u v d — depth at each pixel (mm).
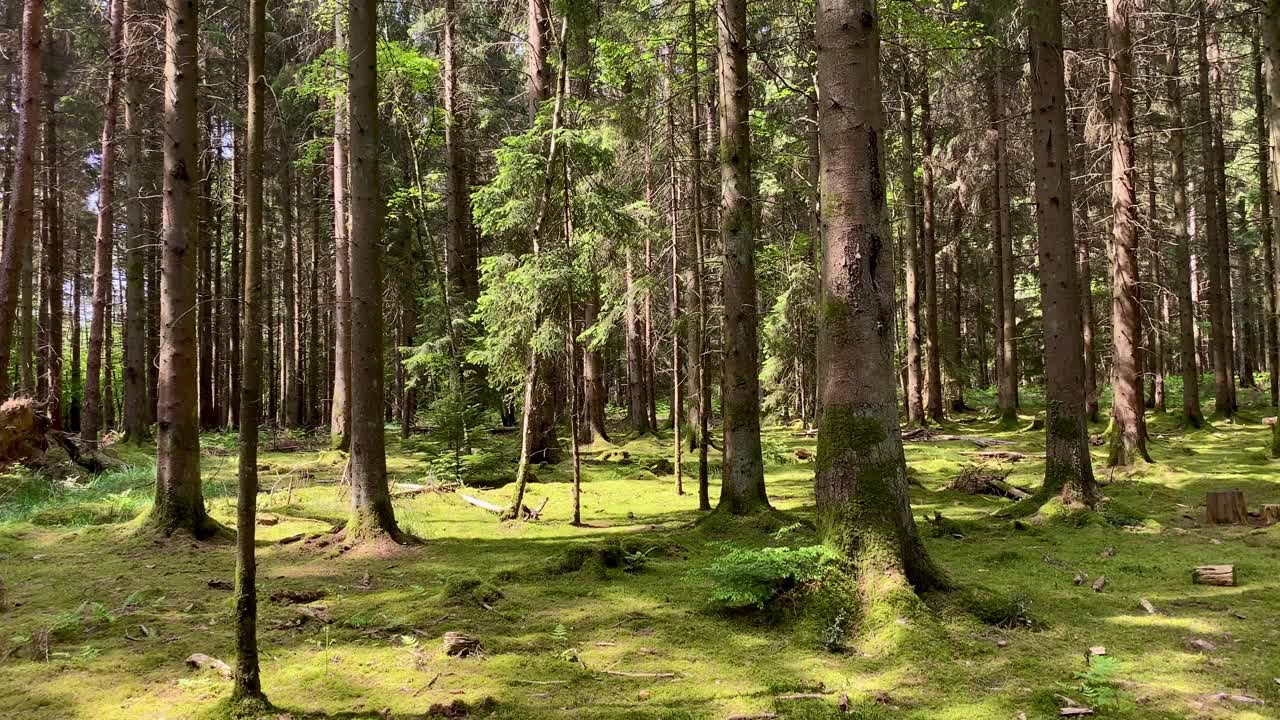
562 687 3805
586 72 14539
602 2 13750
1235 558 6504
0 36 19422
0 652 4344
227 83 19609
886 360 5043
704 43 10578
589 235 9570
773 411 24125
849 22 5078
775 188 18125
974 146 20844
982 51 15992
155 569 6602
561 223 9586
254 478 3510
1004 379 21156
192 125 8148
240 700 3459
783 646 4414
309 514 9562
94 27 19297
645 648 4402
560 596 5566
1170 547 7055
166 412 7965
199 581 6164
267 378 34188
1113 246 12641
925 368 26562
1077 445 8750
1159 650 4227
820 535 5090
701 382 10742
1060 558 6676
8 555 7113
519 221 9766
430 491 11633
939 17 14086
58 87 20906
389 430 26031
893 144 21141
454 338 14586
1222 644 4305
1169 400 27062
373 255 7727
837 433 5031
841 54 5094
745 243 8406
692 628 4766
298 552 7387
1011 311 21000
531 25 14008
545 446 14781
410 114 15617
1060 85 9062
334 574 6449
